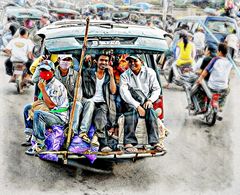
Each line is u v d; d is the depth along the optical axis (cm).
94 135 487
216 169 556
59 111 484
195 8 2247
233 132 712
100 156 477
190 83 774
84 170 525
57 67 502
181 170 545
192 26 1405
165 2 1984
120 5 2494
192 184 509
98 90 502
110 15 1961
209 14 1939
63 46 481
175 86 1040
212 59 720
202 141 658
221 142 659
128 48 494
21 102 806
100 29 498
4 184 475
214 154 607
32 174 505
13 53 857
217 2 2147
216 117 742
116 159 495
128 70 504
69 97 496
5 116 709
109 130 495
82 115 486
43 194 461
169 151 606
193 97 753
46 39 486
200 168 555
